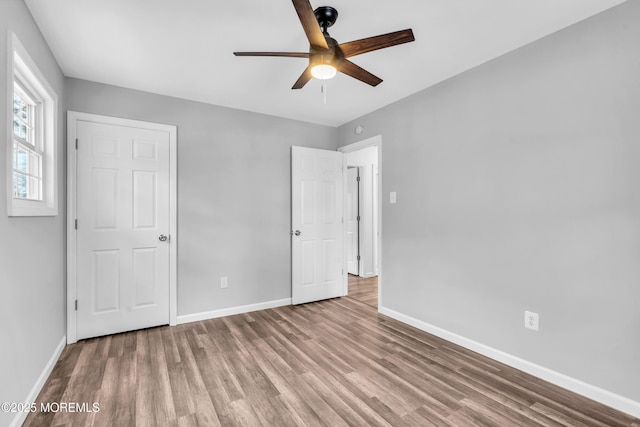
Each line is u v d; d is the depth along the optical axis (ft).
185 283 10.62
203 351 8.41
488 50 7.70
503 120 7.85
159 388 6.65
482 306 8.30
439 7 6.12
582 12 6.26
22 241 5.71
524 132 7.43
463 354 8.31
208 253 11.03
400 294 10.83
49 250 7.35
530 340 7.30
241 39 7.22
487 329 8.18
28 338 5.91
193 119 10.80
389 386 6.76
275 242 12.44
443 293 9.36
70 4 5.96
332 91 10.18
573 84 6.61
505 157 7.80
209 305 11.04
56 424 5.53
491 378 7.10
